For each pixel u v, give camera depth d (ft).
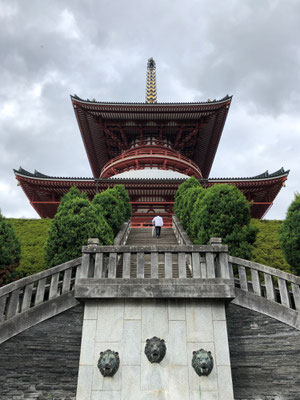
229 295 27.14
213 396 24.14
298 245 36.68
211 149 150.92
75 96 122.42
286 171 102.58
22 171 105.19
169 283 27.66
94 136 142.72
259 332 28.45
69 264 30.96
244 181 104.99
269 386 26.53
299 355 27.61
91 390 24.41
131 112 127.13
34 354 27.20
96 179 104.37
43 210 123.24
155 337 25.88
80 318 28.81
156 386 24.49
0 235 37.50
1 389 25.98
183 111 126.93
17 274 37.68
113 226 60.54
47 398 25.88
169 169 132.87
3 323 27.53
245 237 41.09
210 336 26.25
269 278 30.68
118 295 27.20
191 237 56.59
